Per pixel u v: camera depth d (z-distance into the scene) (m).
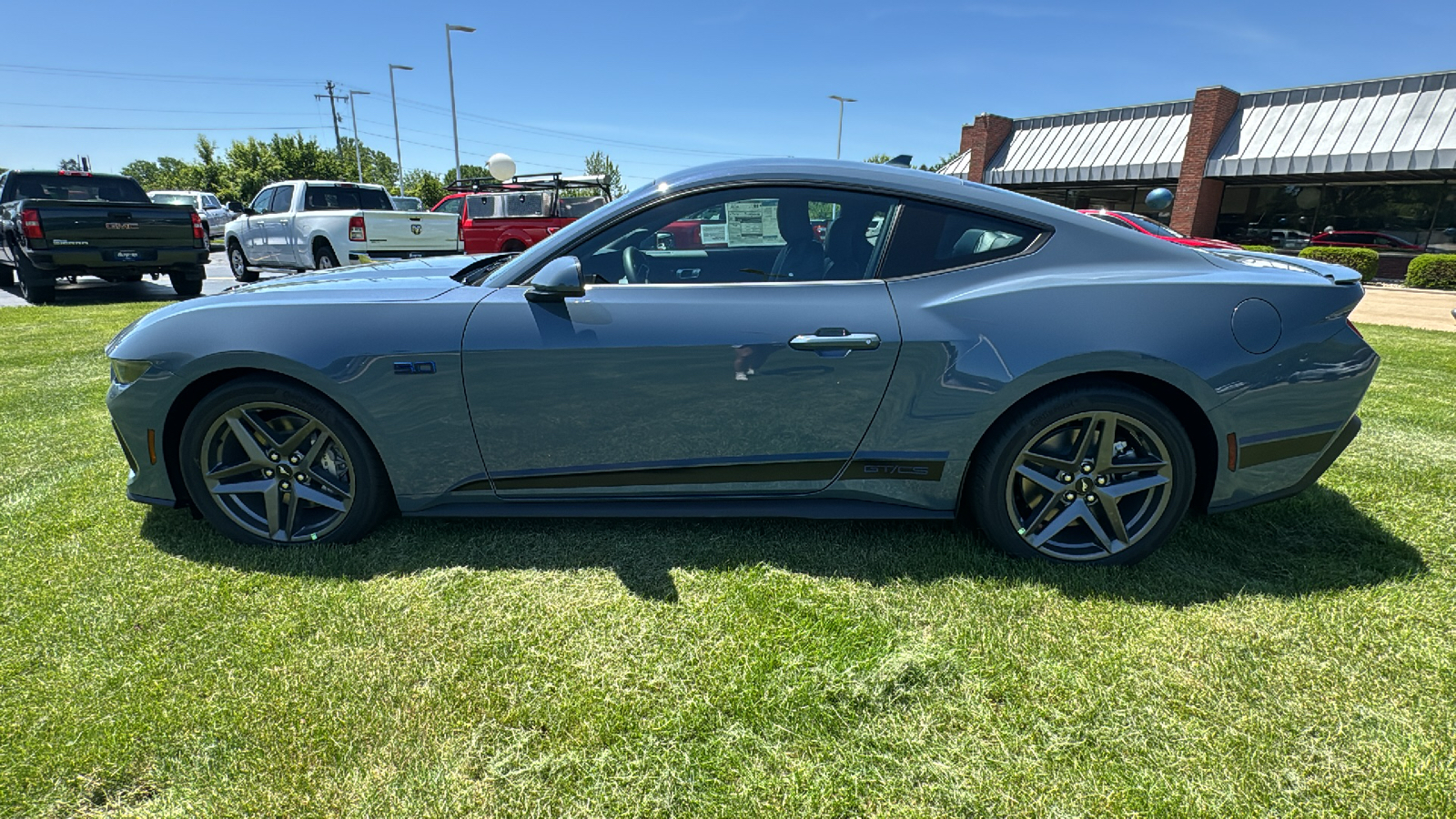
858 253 2.35
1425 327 8.84
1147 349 2.19
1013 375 2.23
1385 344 7.18
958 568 2.41
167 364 2.34
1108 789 1.57
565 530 2.65
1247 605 2.22
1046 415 2.28
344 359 2.28
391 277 2.70
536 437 2.36
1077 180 22.06
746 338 2.25
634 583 2.32
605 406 2.31
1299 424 2.31
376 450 2.43
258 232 12.12
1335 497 3.00
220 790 1.54
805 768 1.62
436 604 2.19
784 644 2.02
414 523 2.67
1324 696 1.83
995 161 24.38
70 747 1.63
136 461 2.48
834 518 2.48
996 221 2.37
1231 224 20.20
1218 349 2.21
